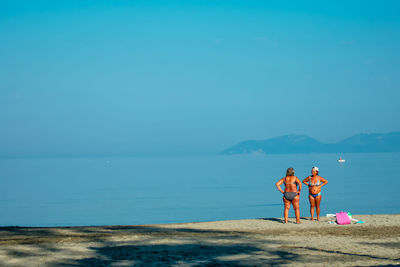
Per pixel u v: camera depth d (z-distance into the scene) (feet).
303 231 49.11
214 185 229.86
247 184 232.94
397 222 55.88
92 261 33.83
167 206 135.74
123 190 206.28
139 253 36.83
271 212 113.09
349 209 113.19
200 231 50.57
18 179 319.27
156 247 39.52
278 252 37.04
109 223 97.86
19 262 33.14
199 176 332.60
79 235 46.96
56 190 209.36
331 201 135.95
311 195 58.03
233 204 137.69
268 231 49.60
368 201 135.23
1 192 197.67
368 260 33.50
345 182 230.68
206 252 37.27
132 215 113.70
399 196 151.64
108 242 41.83
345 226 52.65
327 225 53.62
